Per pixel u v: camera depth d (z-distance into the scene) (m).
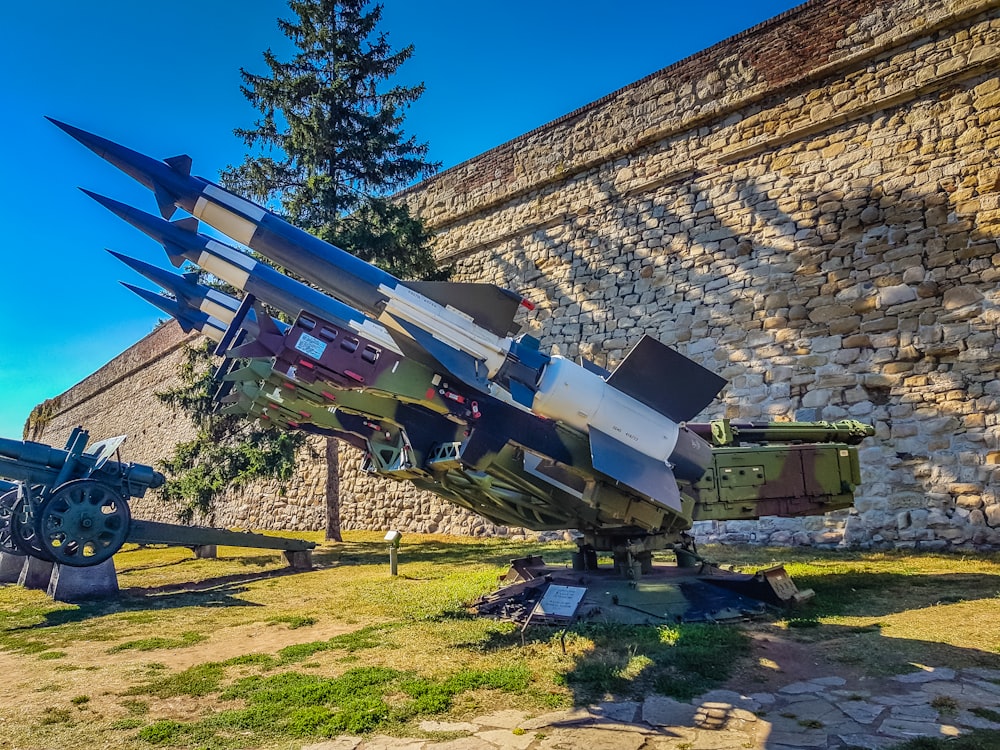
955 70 10.98
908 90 11.44
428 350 6.53
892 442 10.98
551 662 5.43
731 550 11.43
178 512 17.56
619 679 4.95
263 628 7.29
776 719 4.19
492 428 6.61
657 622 6.26
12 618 8.23
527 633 6.34
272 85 16.59
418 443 7.55
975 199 10.69
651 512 6.87
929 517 10.48
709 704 4.48
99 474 10.16
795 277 12.34
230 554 15.81
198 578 11.45
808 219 12.34
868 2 11.94
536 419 6.76
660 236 14.26
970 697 4.37
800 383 12.02
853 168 11.97
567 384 6.65
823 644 5.64
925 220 11.11
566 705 4.55
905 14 11.51
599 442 6.63
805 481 7.82
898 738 3.82
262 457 15.26
